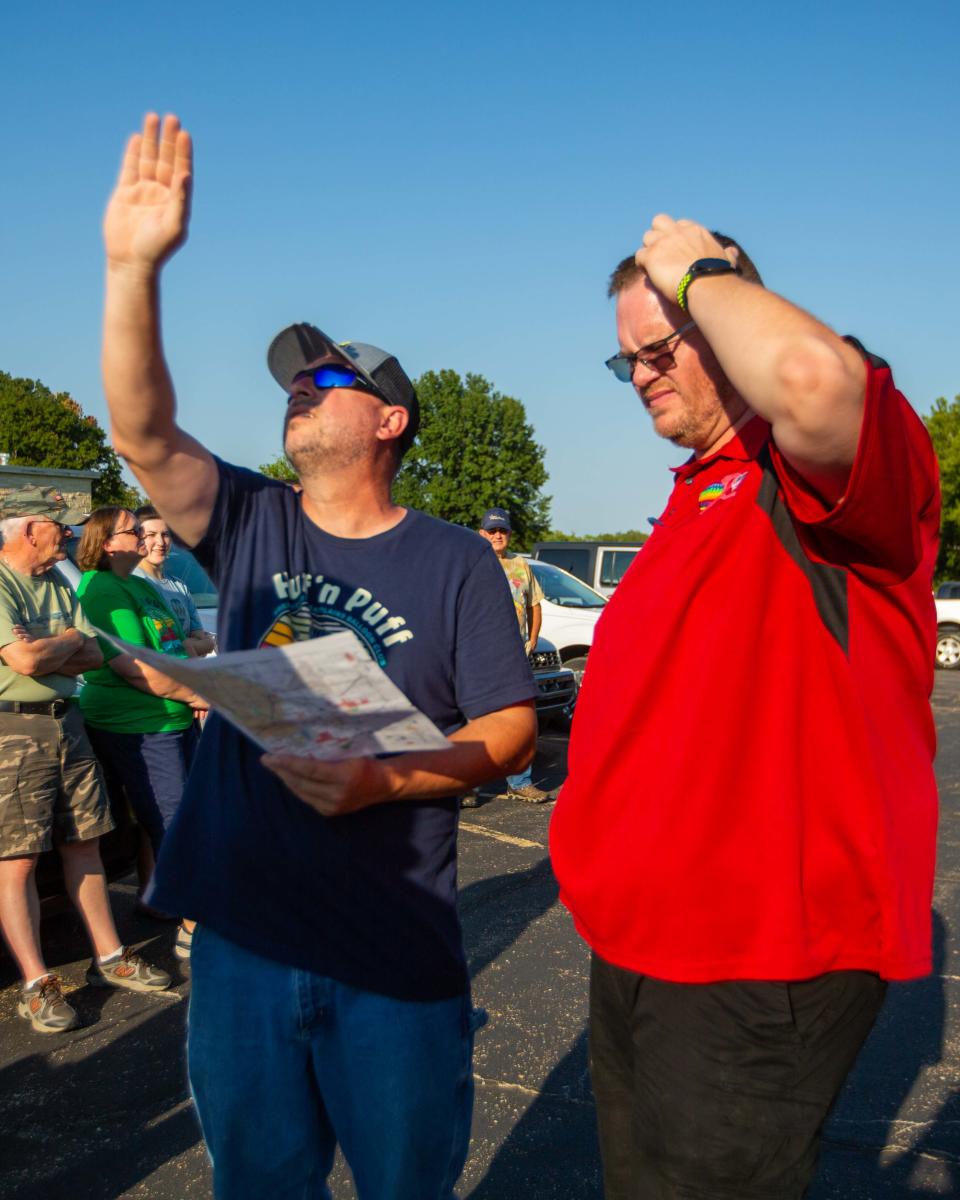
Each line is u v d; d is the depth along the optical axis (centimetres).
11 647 350
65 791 373
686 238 149
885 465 130
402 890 173
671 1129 153
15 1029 359
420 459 5044
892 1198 261
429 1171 175
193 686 138
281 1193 174
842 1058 151
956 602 1769
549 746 916
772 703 150
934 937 444
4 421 4800
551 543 1557
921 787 154
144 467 172
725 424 165
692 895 150
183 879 178
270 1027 169
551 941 441
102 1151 283
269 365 187
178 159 150
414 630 179
